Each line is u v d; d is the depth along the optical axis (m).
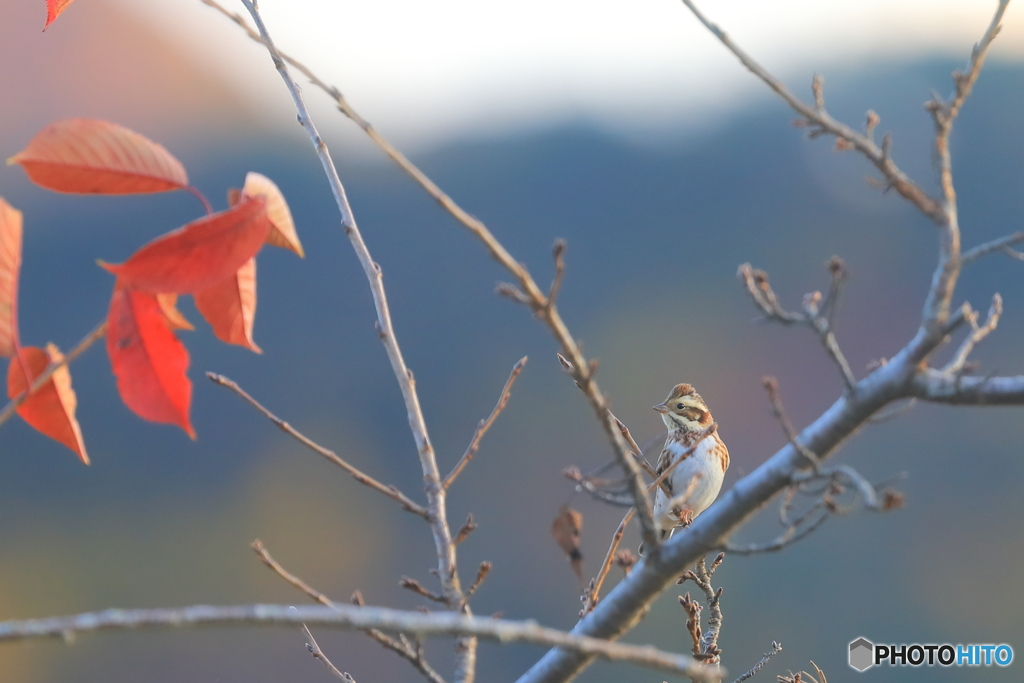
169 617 4.16
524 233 48.09
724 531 4.35
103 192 4.25
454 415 35.22
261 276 42.53
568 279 43.53
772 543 4.29
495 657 19.59
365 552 28.56
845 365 4.32
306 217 44.81
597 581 4.45
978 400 4.29
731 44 4.32
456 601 4.39
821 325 4.32
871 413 4.32
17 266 4.24
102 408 33.09
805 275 43.03
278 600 26.69
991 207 42.94
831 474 4.28
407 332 40.81
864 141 4.32
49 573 25.86
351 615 4.16
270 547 28.30
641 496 4.34
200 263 4.24
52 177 4.25
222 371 37.38
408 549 29.08
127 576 26.28
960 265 4.31
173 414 4.26
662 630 20.08
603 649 4.18
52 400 4.29
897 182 4.32
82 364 33.88
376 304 4.44
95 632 4.16
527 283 4.24
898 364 4.32
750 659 22.36
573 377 4.29
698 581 4.48
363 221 45.69
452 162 51.06
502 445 33.94
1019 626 23.42
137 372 4.26
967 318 4.30
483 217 48.28
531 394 36.56
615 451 4.32
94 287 35.12
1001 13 4.30
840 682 21.77
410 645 4.37
